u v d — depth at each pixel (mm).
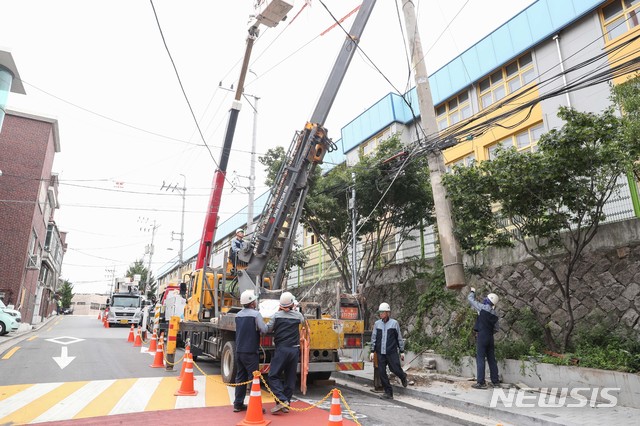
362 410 7145
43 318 41688
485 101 15344
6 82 21297
